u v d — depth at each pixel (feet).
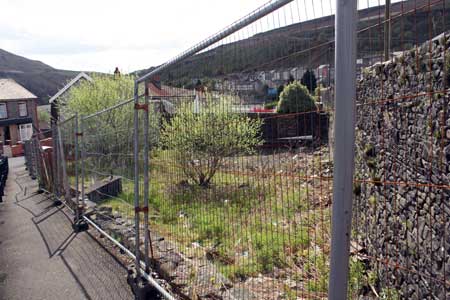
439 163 9.44
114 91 51.90
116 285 13.51
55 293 13.29
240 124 11.10
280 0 6.27
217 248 14.62
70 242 19.03
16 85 136.98
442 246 9.31
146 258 12.91
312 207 12.21
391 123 12.95
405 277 11.61
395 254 12.47
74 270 15.25
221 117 10.80
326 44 5.71
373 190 14.84
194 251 15.03
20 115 125.80
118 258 16.20
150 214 17.69
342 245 4.78
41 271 15.40
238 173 11.62
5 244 19.54
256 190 11.57
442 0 8.52
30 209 28.71
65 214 25.34
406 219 11.67
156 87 14.49
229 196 12.65
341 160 4.71
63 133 29.60
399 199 12.25
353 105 4.67
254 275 13.69
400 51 11.67
